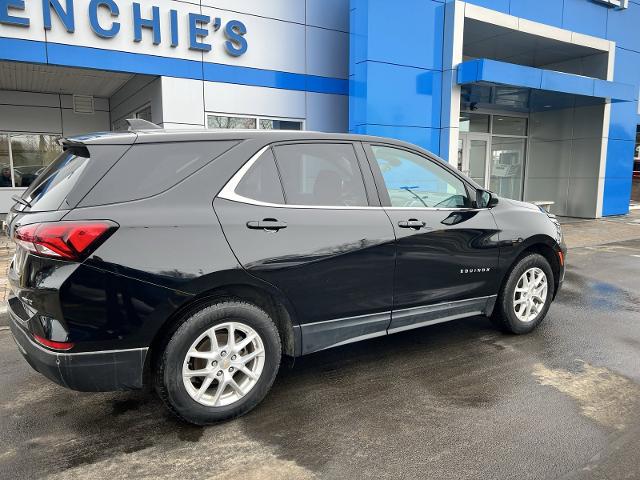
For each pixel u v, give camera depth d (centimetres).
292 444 292
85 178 280
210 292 305
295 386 368
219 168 314
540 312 482
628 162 1495
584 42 1259
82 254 265
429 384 370
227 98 970
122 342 278
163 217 287
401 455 280
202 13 923
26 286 271
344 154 370
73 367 270
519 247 450
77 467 270
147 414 329
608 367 401
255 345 320
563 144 1486
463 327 500
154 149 301
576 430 305
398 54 1006
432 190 412
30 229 271
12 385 373
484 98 1231
